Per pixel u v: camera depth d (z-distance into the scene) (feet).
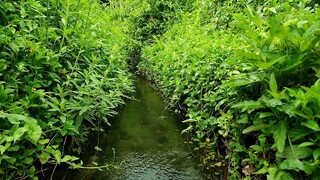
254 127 6.18
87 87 9.77
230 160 8.86
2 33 8.30
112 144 11.42
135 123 13.62
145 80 24.41
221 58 11.68
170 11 31.07
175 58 16.83
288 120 5.84
